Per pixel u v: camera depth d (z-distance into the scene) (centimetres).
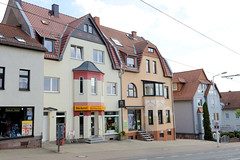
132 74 2775
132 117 2761
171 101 3275
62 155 1475
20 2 2288
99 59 2477
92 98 2233
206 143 2947
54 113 2044
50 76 2050
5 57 1638
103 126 2353
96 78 2306
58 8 2558
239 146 2734
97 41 2461
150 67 3016
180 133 3934
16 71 1683
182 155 1670
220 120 4531
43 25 2220
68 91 2159
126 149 1916
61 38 2228
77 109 2166
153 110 2866
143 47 2983
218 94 4641
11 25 2164
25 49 1750
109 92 2533
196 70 4256
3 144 1591
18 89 1681
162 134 2942
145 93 2902
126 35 3303
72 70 2205
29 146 1709
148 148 2064
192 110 3841
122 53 2739
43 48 1831
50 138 2000
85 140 2167
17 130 1675
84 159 1372
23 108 1714
